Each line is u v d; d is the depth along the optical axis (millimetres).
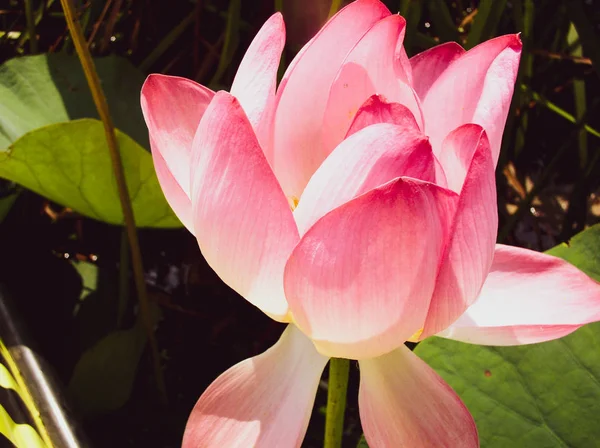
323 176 371
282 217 366
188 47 834
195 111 460
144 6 846
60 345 712
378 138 359
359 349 382
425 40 726
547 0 821
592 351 495
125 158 559
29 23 775
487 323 435
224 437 412
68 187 594
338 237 347
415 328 377
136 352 651
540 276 448
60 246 822
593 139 920
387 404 410
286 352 422
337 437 442
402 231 342
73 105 697
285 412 412
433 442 403
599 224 541
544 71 839
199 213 389
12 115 661
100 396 647
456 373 500
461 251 361
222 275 397
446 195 349
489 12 630
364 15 405
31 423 488
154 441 673
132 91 719
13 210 785
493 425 478
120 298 710
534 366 496
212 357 779
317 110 416
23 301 739
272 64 398
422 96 484
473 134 369
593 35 668
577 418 475
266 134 406
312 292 363
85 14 813
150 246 841
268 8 760
